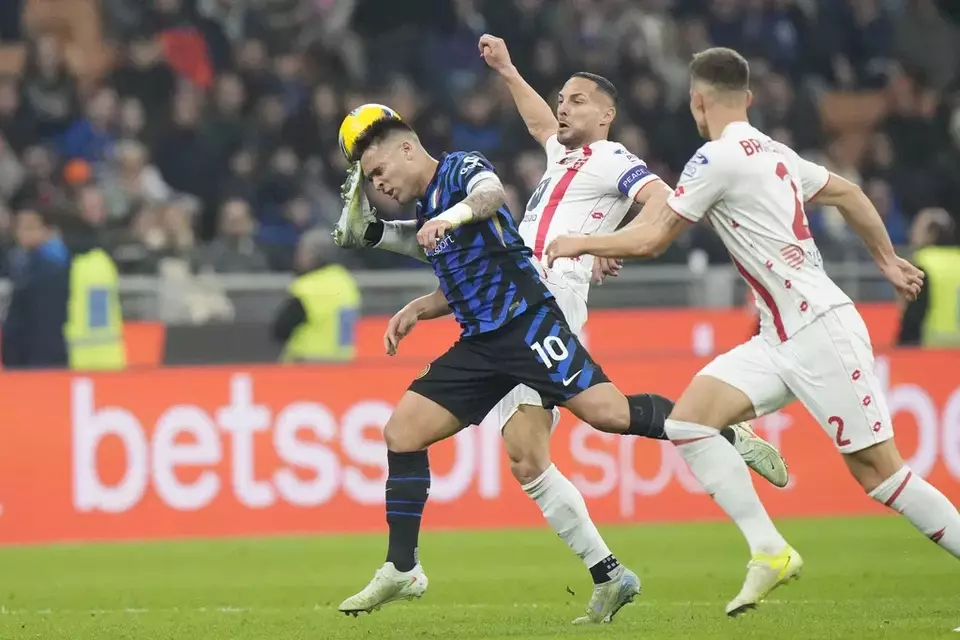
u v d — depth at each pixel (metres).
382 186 22.33
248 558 35.22
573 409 22.00
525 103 26.31
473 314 22.23
